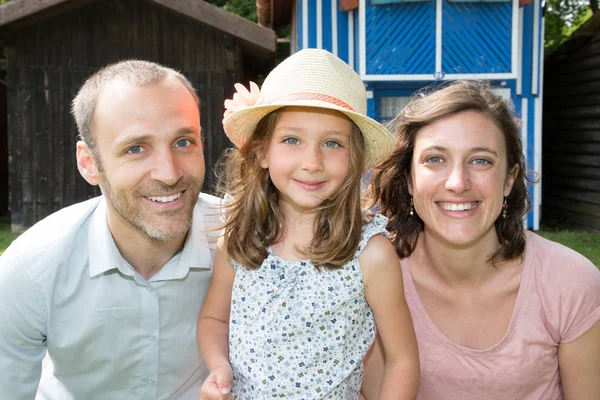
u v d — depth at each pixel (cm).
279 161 217
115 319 238
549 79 1166
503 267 230
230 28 865
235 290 230
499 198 218
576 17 1958
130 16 912
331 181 216
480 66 813
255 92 240
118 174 217
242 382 227
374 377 248
